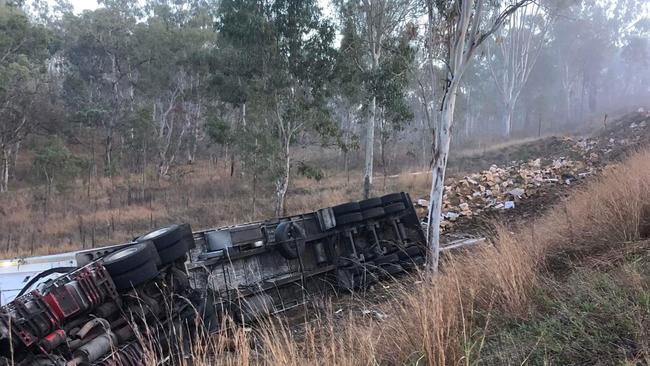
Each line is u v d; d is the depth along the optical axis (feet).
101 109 117.91
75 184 106.11
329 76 66.33
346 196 78.02
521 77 152.46
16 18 97.35
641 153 46.32
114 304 17.39
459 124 162.20
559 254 20.40
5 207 89.81
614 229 20.21
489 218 46.57
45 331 14.49
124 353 16.35
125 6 124.88
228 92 71.36
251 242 28.48
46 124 120.67
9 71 91.97
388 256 30.81
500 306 15.39
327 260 31.01
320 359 12.32
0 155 109.70
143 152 116.78
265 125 68.59
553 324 13.07
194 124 134.00
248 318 22.94
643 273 14.28
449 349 11.61
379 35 65.00
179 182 104.58
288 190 90.02
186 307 20.72
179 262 22.74
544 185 57.82
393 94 61.11
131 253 18.67
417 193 70.03
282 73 65.16
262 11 64.80
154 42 116.06
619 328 11.77
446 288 15.12
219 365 12.17
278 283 28.07
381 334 14.53
